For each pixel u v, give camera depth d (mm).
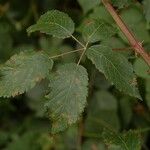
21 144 838
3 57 845
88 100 775
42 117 875
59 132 444
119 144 495
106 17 625
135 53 479
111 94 785
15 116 932
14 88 454
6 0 879
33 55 465
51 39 792
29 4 893
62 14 487
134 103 771
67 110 444
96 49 468
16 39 885
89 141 792
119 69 457
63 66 457
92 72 549
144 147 767
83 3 642
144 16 595
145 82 648
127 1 522
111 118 775
